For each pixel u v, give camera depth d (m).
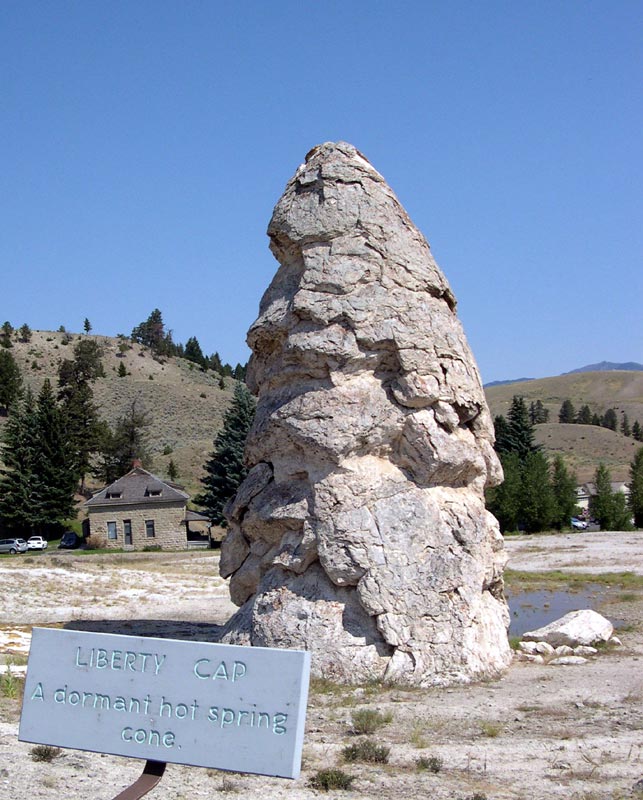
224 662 7.36
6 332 182.00
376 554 16.91
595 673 17.25
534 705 14.42
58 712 7.73
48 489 81.81
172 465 110.25
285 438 18.12
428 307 18.42
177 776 10.19
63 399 134.12
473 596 17.48
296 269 18.97
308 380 18.19
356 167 18.70
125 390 155.62
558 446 174.62
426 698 15.12
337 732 12.72
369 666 16.34
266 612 17.36
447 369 18.39
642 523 80.25
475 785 10.04
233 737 7.21
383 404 17.84
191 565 48.88
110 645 7.71
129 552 69.50
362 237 18.22
